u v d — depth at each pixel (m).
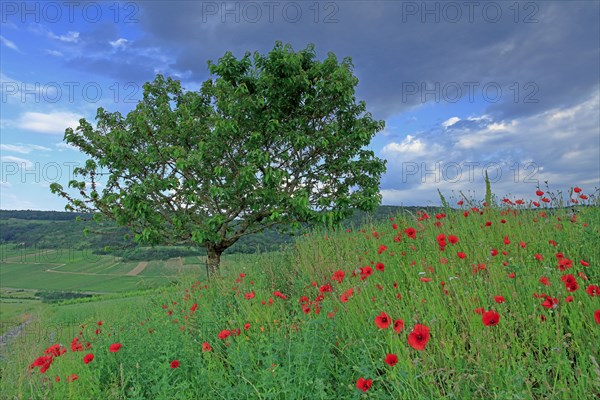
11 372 5.57
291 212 11.13
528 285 3.74
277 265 8.47
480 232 5.54
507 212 6.75
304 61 12.17
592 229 5.04
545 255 4.67
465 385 2.63
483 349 2.84
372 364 3.06
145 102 13.02
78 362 5.19
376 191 11.66
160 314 6.79
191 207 11.88
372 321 3.71
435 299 3.75
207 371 3.96
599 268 4.06
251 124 11.10
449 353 2.88
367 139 11.70
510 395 2.35
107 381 4.84
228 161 11.51
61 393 4.18
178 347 4.94
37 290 62.66
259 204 10.93
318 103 11.70
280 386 3.39
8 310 25.94
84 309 17.27
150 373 4.52
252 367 3.95
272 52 10.99
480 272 4.20
